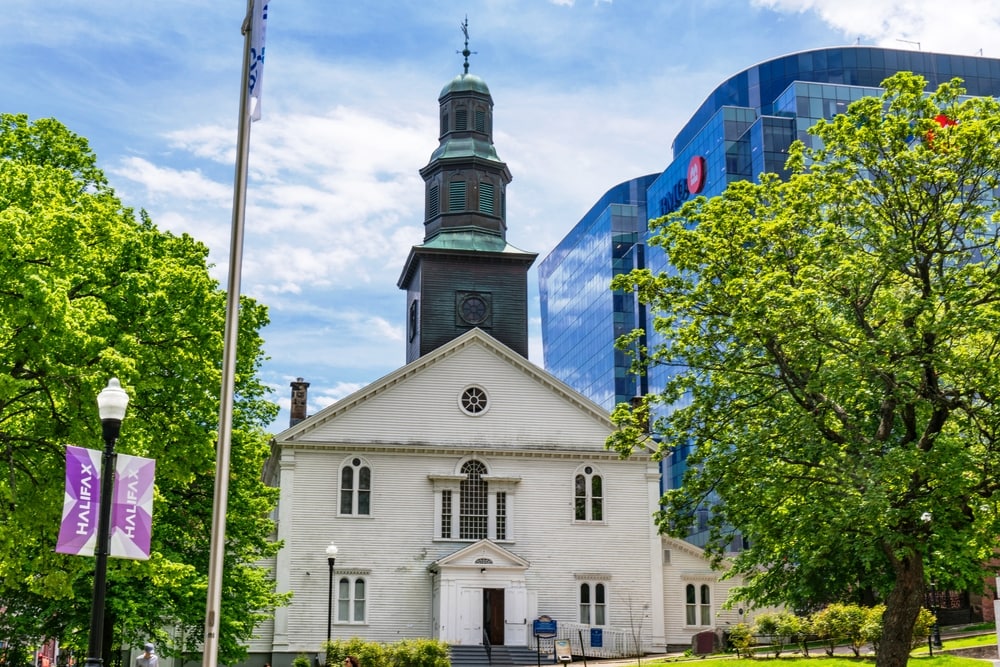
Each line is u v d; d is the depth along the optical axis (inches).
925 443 1090.7
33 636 1466.5
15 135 1214.9
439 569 2080.5
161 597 1386.6
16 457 983.0
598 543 2209.6
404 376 2217.0
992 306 1090.1
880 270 1108.5
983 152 1125.1
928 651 1626.5
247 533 1528.1
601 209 5910.4
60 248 951.0
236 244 737.6
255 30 763.4
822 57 4650.6
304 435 2159.2
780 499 1156.5
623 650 2150.6
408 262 2544.3
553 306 6860.2
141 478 708.0
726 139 4404.5
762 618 1770.4
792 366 1169.4
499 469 2215.8
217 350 1130.7
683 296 1258.6
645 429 1322.6
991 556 1154.0
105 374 944.3
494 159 2593.5
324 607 2087.8
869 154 1172.5
